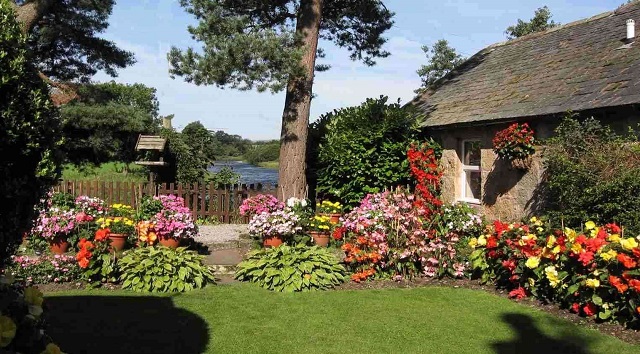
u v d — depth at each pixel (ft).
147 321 19.63
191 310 21.21
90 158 74.08
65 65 73.15
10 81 9.98
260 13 46.88
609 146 23.98
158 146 50.55
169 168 53.93
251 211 40.81
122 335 17.99
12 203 10.13
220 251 34.27
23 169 10.45
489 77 44.45
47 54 71.00
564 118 26.91
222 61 35.94
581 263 20.71
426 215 28.55
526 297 23.54
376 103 44.70
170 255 25.31
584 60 34.45
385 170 43.29
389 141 43.42
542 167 30.04
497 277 25.91
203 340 17.67
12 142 9.93
